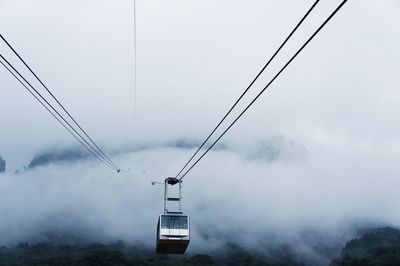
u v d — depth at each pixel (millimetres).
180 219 35594
